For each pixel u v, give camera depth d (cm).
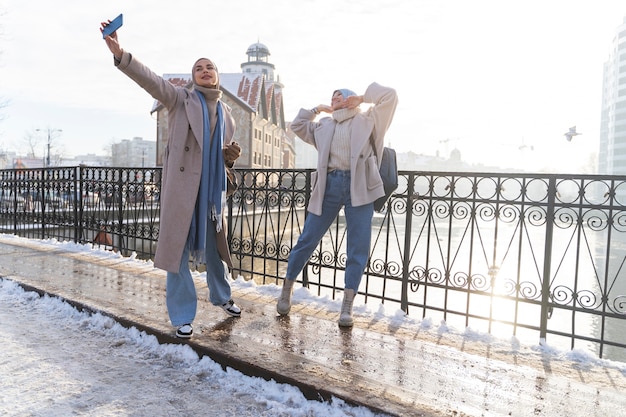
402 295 371
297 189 444
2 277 420
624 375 244
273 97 5028
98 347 276
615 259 2095
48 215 747
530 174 318
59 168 719
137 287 394
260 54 6794
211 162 279
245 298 382
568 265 1862
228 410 203
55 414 193
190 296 279
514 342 295
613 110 8131
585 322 1134
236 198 502
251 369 234
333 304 372
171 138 270
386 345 276
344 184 308
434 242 2388
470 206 345
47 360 252
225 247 301
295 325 308
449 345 284
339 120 315
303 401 210
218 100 288
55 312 342
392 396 204
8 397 206
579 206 302
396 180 319
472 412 192
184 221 266
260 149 4434
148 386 225
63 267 477
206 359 252
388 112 304
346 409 199
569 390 220
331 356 251
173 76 3866
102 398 210
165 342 273
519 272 322
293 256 325
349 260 311
